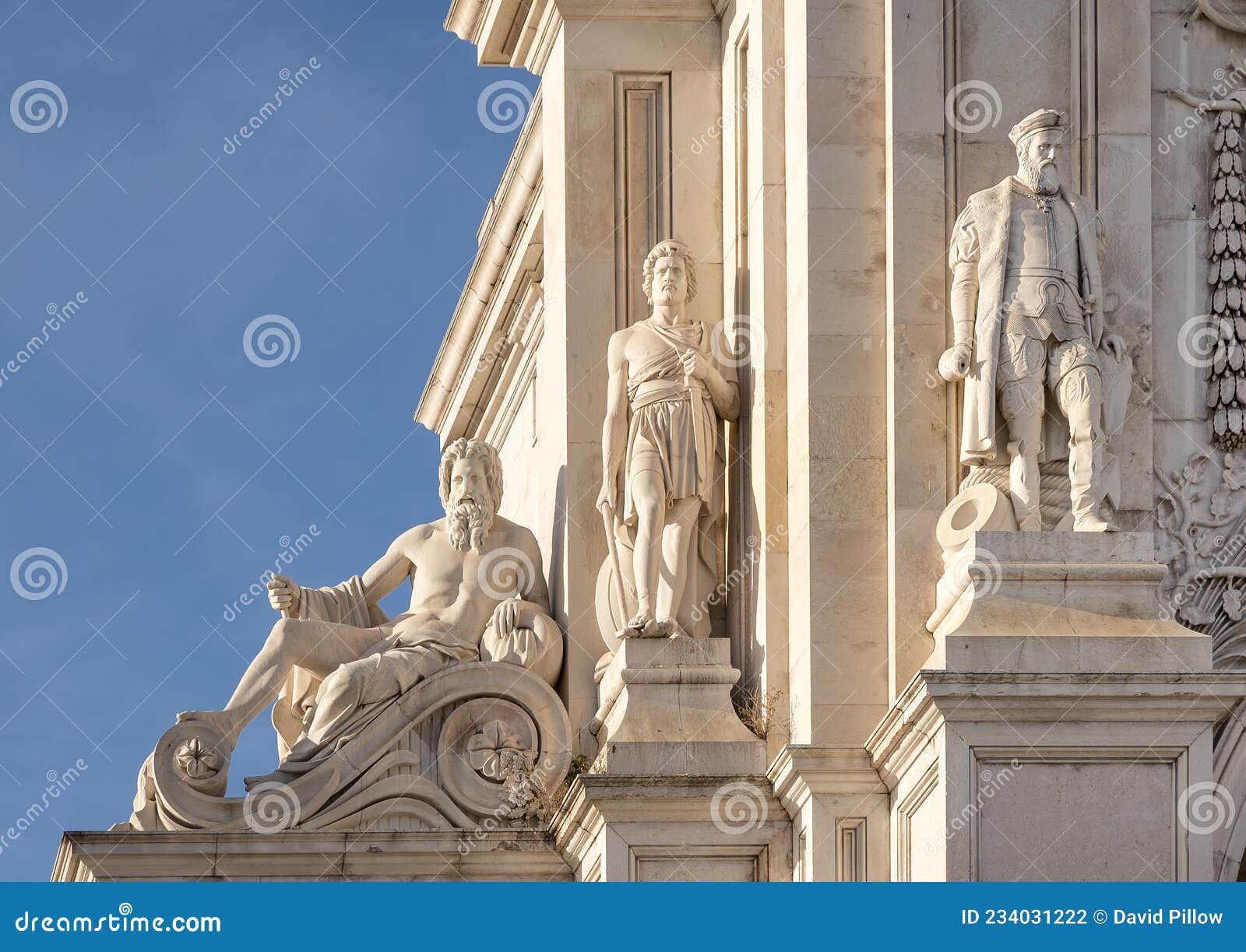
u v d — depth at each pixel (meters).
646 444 49.00
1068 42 46.97
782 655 47.38
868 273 46.91
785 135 49.16
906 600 45.47
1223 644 46.19
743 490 49.12
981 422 44.56
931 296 46.28
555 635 49.97
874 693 45.81
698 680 47.25
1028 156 45.34
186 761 48.25
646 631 47.69
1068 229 45.09
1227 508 46.47
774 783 46.00
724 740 46.72
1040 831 41.84
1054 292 44.75
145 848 47.66
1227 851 43.19
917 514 45.69
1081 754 41.97
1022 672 42.03
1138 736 42.03
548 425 52.84
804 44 47.56
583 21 52.41
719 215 52.00
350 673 48.84
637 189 52.06
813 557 46.09
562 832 47.84
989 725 41.94
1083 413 44.28
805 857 45.09
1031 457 44.44
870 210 47.12
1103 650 42.41
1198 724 42.06
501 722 49.00
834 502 46.28
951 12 46.97
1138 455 45.72
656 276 50.06
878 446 46.47
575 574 50.44
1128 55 46.91
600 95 52.22
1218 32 47.84
